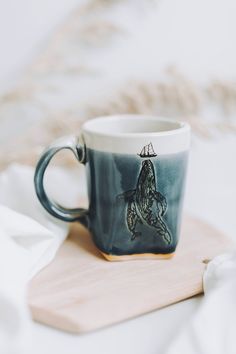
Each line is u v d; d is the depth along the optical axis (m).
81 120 0.52
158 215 0.33
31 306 0.27
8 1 0.52
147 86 0.51
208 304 0.26
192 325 0.24
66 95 0.56
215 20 0.53
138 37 0.54
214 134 0.57
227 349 0.24
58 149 0.35
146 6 0.52
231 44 0.54
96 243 0.35
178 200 0.33
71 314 0.27
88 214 0.36
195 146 0.58
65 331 0.26
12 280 0.26
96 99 0.54
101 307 0.28
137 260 0.35
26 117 0.56
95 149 0.33
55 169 0.51
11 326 0.24
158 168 0.32
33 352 0.24
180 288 0.30
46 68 0.52
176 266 0.33
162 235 0.34
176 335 0.25
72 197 0.42
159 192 0.33
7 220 0.31
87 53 0.54
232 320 0.25
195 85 0.53
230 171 0.59
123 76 0.55
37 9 0.52
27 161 0.51
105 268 0.33
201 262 0.34
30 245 0.32
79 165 0.54
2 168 0.52
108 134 0.32
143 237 0.34
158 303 0.28
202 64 0.55
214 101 0.55
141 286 0.30
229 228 0.60
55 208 0.36
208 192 0.60
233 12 0.53
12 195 0.40
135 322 0.27
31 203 0.38
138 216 0.33
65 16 0.52
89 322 0.26
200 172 0.59
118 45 0.54
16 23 0.53
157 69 0.55
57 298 0.29
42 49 0.54
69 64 0.53
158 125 0.38
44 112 0.56
